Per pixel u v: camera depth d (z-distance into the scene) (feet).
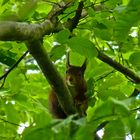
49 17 26.76
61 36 25.16
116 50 38.06
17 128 36.42
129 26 26.99
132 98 17.57
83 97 32.24
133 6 25.55
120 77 34.53
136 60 26.55
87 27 28.68
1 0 29.68
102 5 30.04
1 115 35.99
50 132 17.52
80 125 17.13
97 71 32.91
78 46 25.08
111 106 17.97
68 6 28.50
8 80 34.42
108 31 27.68
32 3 25.64
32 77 38.83
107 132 19.79
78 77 32.86
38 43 25.96
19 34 22.24
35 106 35.60
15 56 31.65
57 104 33.96
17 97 33.88
